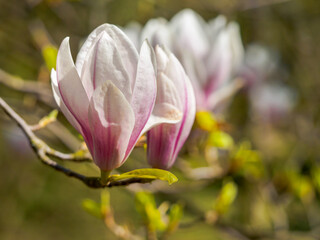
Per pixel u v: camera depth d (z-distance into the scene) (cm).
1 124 94
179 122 44
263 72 100
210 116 62
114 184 44
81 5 109
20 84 78
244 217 117
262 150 113
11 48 106
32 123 82
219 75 63
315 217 121
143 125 41
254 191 113
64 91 40
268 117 110
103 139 41
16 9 101
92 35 40
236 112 111
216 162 76
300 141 122
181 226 73
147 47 40
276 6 136
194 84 62
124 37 40
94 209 64
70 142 79
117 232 65
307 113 130
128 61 40
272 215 98
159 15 120
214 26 64
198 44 63
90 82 40
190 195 132
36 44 93
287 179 97
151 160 45
